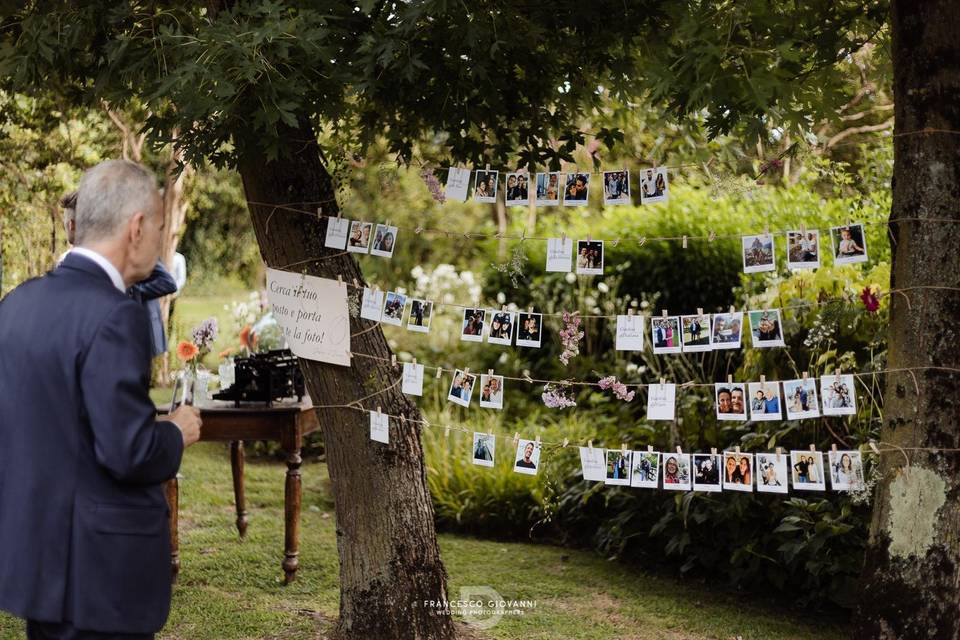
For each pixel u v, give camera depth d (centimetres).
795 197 682
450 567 503
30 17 343
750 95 293
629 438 538
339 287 374
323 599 443
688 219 769
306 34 288
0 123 571
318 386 382
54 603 215
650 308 720
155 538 227
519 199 346
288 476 465
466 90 364
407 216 1282
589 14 360
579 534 554
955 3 291
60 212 939
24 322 224
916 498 296
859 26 387
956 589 293
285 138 323
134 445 211
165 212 1057
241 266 1766
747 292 671
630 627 415
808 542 426
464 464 601
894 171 309
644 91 425
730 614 436
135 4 362
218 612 422
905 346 302
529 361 811
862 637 307
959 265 293
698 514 460
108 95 341
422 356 841
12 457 221
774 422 474
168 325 1091
